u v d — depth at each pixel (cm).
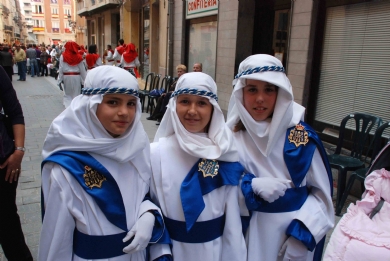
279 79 170
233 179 169
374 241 170
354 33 446
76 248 148
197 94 164
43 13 7088
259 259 178
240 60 661
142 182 163
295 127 185
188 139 167
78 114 146
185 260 165
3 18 4903
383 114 420
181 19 894
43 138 591
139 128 158
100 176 147
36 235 292
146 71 1341
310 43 484
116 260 150
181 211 164
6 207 216
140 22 1402
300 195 181
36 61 1791
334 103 482
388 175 195
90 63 984
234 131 193
